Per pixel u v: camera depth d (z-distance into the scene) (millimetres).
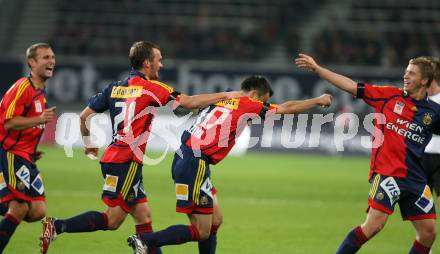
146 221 21547
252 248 26016
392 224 32250
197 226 20750
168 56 82562
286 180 48781
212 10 90062
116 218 21109
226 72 71188
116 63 72562
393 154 20188
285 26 87500
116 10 91000
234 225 31031
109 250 24734
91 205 35125
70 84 72812
